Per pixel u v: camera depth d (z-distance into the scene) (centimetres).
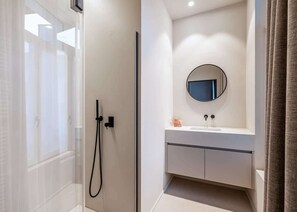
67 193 85
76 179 92
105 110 158
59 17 80
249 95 201
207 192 208
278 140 53
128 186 148
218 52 241
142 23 145
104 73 158
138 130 146
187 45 259
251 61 190
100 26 159
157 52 188
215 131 196
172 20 267
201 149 198
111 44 155
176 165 211
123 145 150
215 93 242
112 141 155
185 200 190
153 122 175
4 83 58
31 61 67
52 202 76
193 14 253
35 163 68
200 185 227
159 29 196
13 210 60
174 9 237
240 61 228
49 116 75
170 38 251
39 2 70
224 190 213
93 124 165
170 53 250
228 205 181
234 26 230
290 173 43
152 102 172
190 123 257
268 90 66
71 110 89
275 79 54
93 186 165
